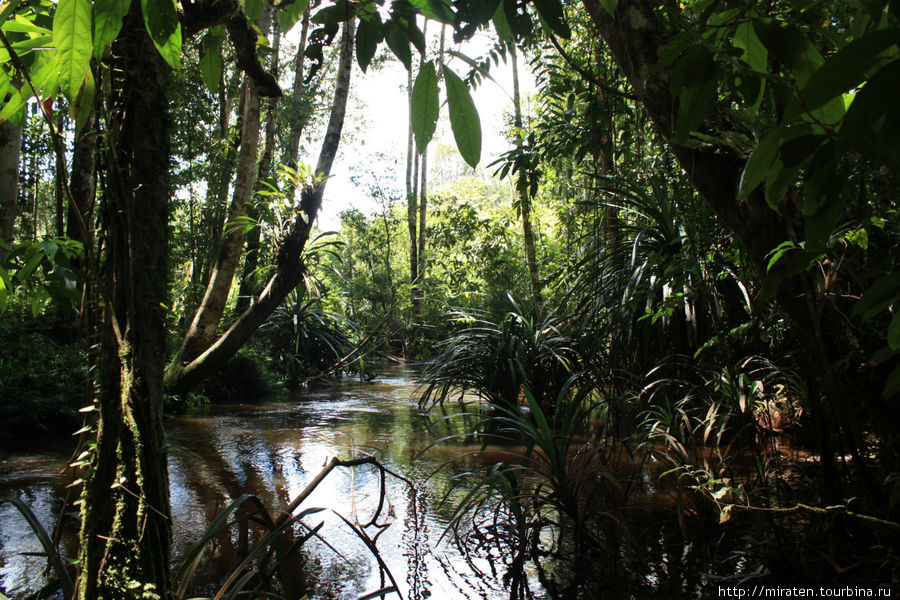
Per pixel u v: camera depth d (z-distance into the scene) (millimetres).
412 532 2566
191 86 8172
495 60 1950
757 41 842
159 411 1304
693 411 3352
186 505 2857
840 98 680
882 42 464
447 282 11391
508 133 6363
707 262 2992
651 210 4195
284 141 11383
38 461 3721
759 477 2516
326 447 4230
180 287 8953
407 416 5734
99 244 1322
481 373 5398
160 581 1179
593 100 4035
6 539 2385
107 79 1259
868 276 1597
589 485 3072
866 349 1640
